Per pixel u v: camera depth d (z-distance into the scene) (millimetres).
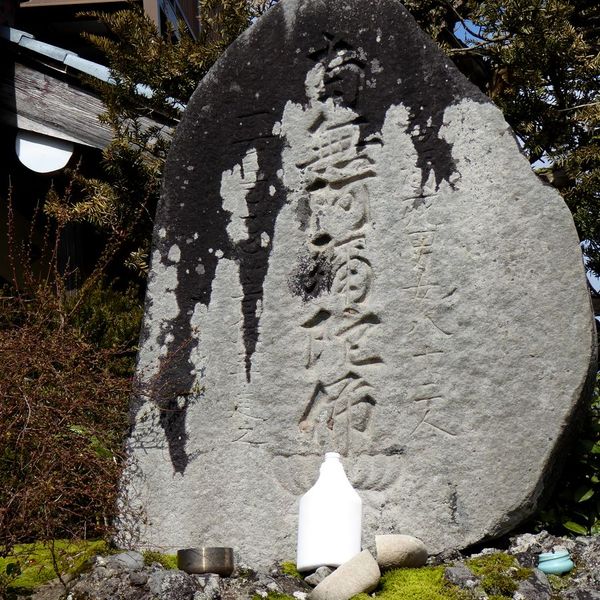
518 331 2053
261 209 2293
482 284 2092
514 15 3475
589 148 3367
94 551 2086
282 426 2172
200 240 2318
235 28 3588
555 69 3543
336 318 2186
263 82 2352
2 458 2139
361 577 1851
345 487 1983
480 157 2148
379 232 2189
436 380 2084
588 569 1941
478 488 2018
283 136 2311
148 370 2287
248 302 2258
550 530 2148
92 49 4625
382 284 2164
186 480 2195
